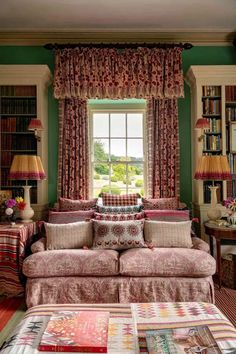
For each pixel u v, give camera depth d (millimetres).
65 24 3996
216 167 3602
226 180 3770
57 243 3146
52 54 4227
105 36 4199
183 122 4285
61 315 1737
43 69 3861
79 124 4125
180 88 4004
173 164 4113
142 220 3350
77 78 3973
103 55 4000
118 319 1710
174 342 1441
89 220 3391
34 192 4004
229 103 4059
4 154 4023
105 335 1512
